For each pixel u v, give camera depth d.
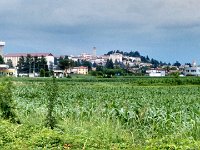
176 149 11.95
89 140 14.02
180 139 13.50
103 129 16.12
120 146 13.55
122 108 19.86
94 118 19.42
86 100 27.81
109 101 28.69
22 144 13.23
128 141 15.15
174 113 18.06
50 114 17.53
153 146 12.59
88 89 55.38
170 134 16.12
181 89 60.22
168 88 63.81
